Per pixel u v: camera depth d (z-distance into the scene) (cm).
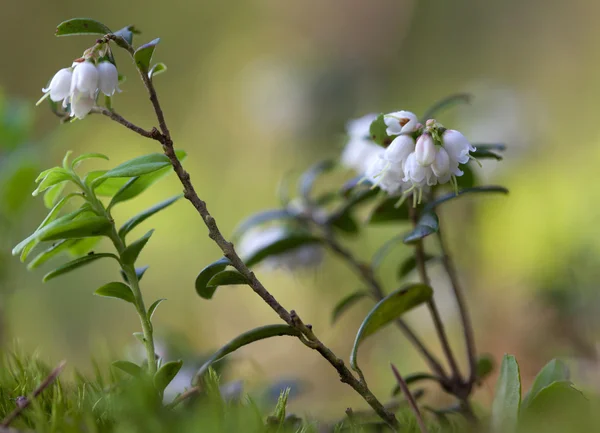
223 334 139
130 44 57
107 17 232
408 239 58
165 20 241
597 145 155
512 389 57
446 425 59
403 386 57
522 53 220
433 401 70
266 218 65
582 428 57
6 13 216
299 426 58
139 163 57
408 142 58
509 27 224
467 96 62
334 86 173
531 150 129
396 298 58
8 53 216
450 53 228
